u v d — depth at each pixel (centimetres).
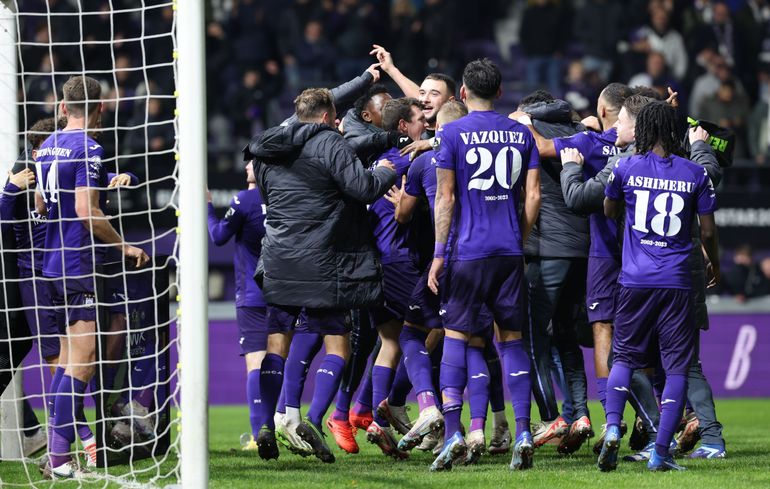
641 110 1989
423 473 1983
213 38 5562
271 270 2075
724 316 4684
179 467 1970
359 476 1952
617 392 1964
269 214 2106
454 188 2005
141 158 4997
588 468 2045
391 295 2262
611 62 5759
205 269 1756
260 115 5484
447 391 2005
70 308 2088
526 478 1889
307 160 2053
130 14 5331
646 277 1947
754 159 5547
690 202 1966
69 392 2058
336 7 5750
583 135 2261
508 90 6025
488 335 2103
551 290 2306
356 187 2014
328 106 2108
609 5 5791
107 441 2092
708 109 5569
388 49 5744
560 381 2375
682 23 5862
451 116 2125
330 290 2052
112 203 4741
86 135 2059
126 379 2123
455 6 5900
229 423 3672
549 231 2302
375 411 2283
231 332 4519
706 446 2277
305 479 1928
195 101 1764
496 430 2302
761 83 5903
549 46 5875
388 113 2286
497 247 1981
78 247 2088
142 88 5203
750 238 5088
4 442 2370
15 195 2167
